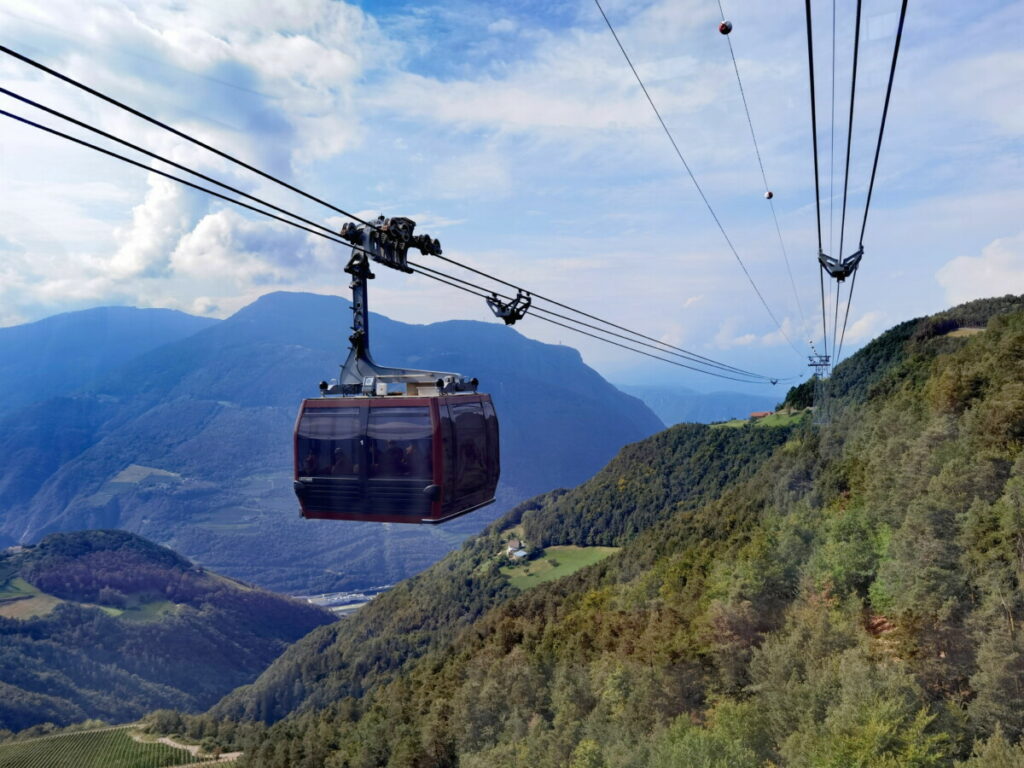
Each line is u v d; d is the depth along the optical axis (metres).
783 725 51.56
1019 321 104.38
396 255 17.47
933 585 56.69
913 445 86.31
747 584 79.56
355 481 18.42
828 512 100.31
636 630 96.81
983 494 66.38
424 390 18.94
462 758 95.19
